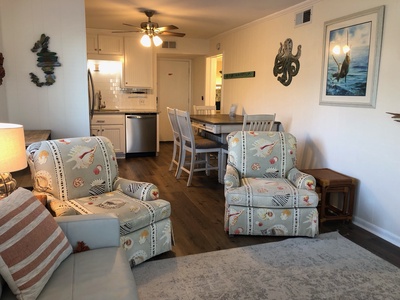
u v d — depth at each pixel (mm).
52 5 3539
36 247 1397
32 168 2398
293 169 3248
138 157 6305
